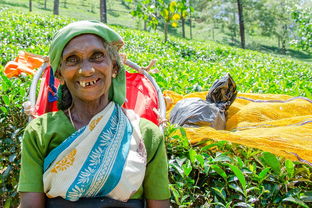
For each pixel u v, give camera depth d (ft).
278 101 15.05
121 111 6.95
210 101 13.87
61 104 7.25
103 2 82.33
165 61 29.01
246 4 139.44
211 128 11.43
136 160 6.56
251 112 13.62
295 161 10.42
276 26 159.12
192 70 25.55
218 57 50.06
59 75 7.06
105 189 6.39
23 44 36.40
